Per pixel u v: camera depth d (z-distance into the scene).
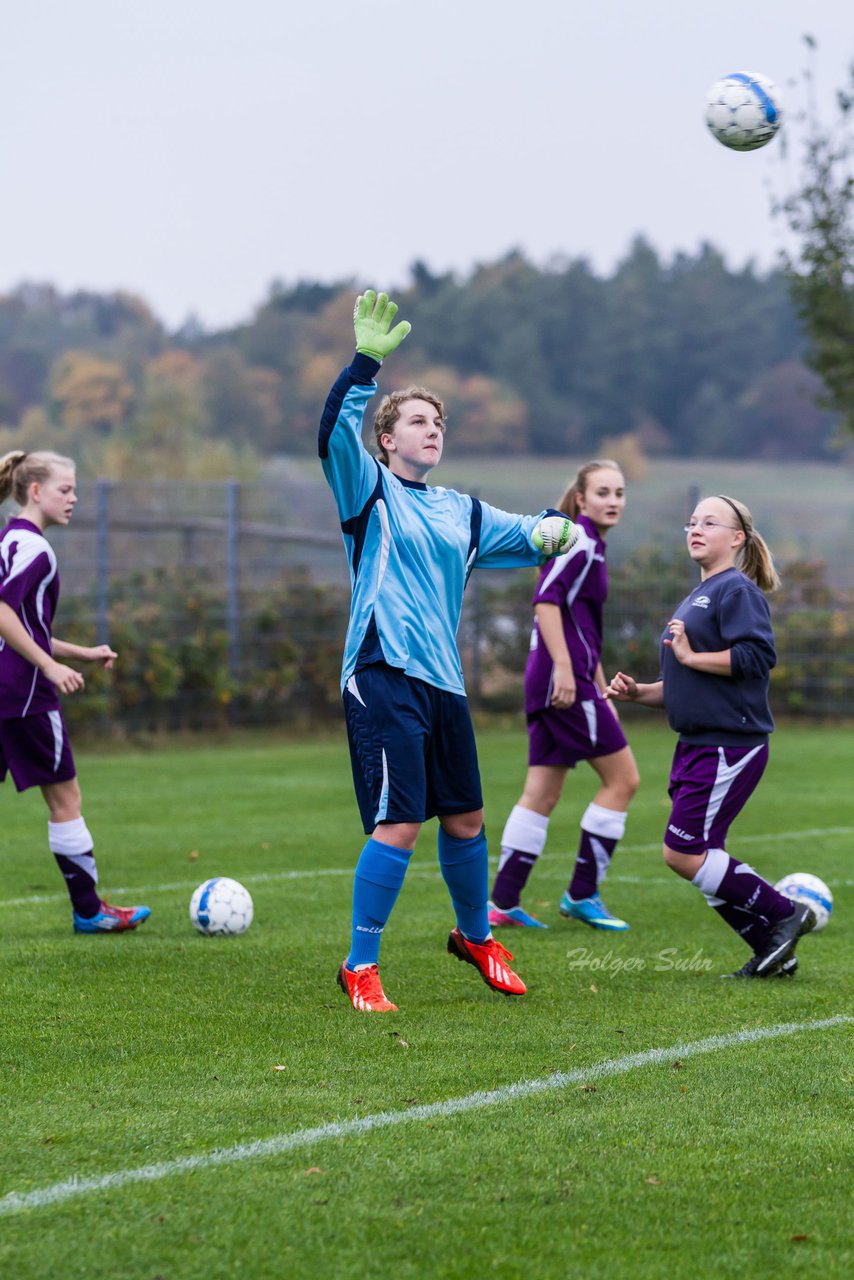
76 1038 12.48
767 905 15.02
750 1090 11.03
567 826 27.62
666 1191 9.05
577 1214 8.72
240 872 22.02
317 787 33.59
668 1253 8.23
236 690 46.25
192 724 46.47
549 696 18.12
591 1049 12.18
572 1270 8.02
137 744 44.06
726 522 15.39
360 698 13.30
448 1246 8.29
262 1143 9.80
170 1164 9.42
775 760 38.84
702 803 14.96
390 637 13.21
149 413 127.94
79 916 17.28
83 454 108.44
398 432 13.73
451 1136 9.96
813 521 57.06
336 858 23.39
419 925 17.88
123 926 17.34
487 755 40.69
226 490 47.91
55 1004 13.70
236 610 47.12
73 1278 7.88
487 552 13.95
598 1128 10.15
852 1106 10.67
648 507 53.44
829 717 49.62
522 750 42.09
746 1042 12.43
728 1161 9.55
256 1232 8.43
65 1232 8.41
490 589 50.91
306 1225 8.53
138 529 48.59
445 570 13.48
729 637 14.84
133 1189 9.02
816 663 49.38
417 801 13.30
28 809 29.72
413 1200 8.88
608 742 18.17
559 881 21.69
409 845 13.58
